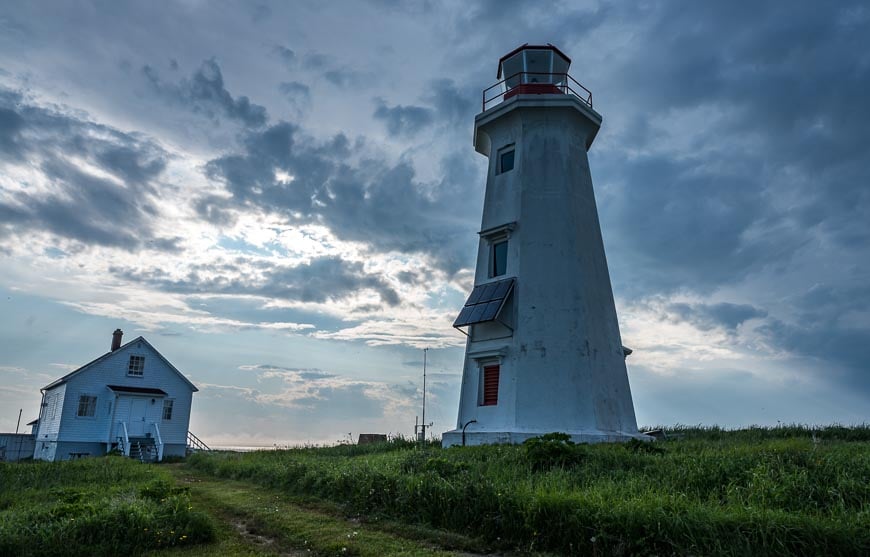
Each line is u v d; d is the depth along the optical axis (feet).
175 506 34.76
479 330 70.59
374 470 43.47
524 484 34.86
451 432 66.64
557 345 64.85
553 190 71.31
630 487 32.68
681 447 50.39
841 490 30.96
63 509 32.63
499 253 73.41
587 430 61.21
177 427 131.23
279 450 87.51
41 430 132.57
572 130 75.00
